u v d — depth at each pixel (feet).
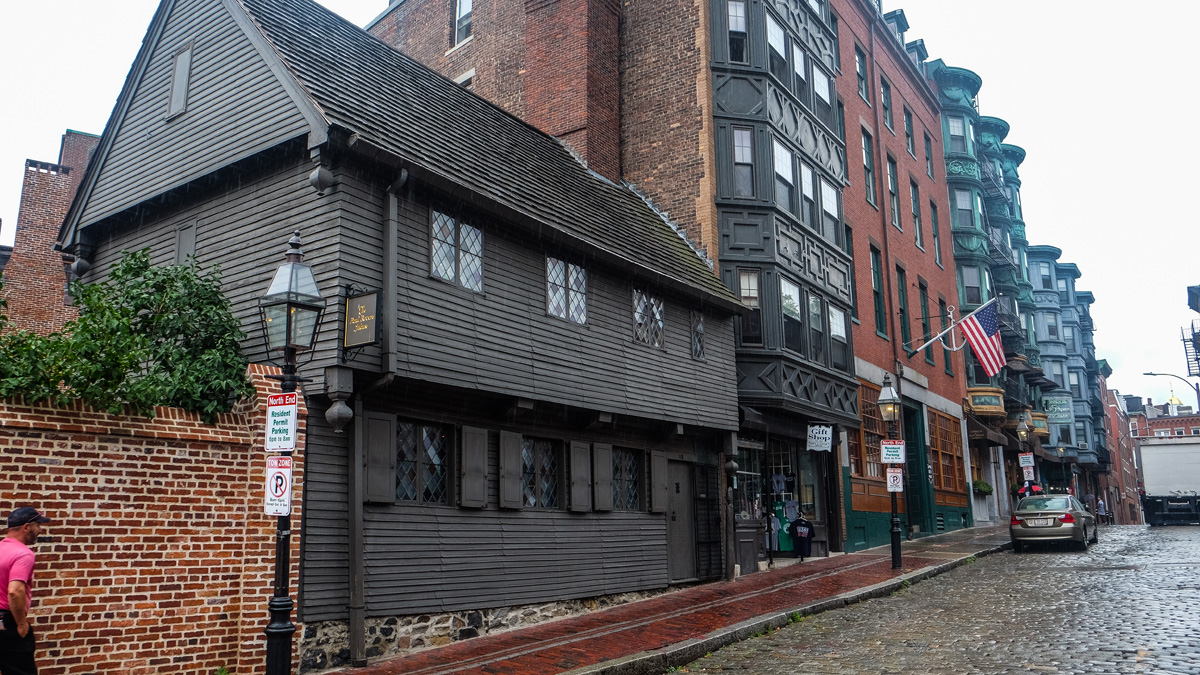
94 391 26.23
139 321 31.76
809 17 76.23
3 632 20.57
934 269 110.11
